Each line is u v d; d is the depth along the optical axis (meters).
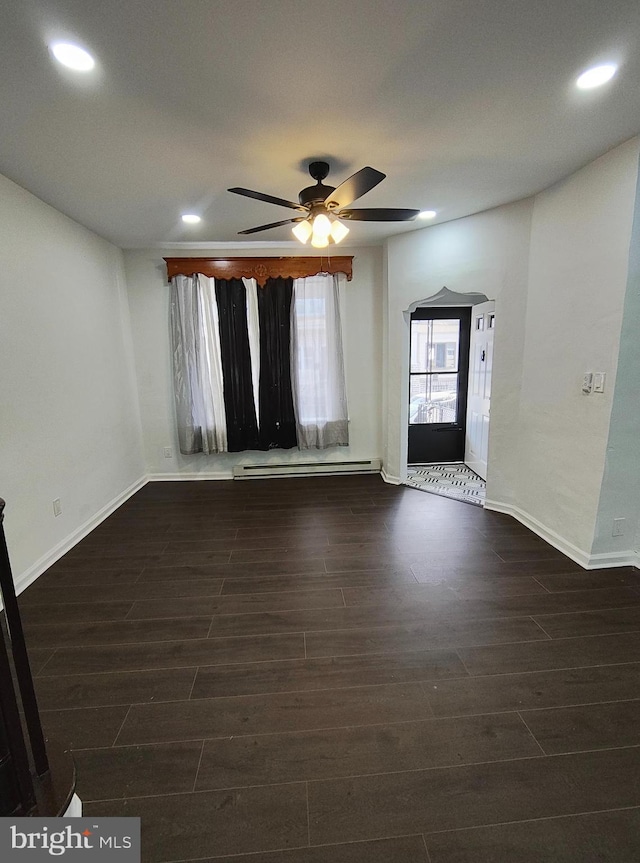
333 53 1.49
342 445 4.59
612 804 1.29
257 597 2.41
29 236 2.70
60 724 1.59
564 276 2.68
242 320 4.27
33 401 2.70
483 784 1.36
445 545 2.98
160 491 4.29
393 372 4.17
